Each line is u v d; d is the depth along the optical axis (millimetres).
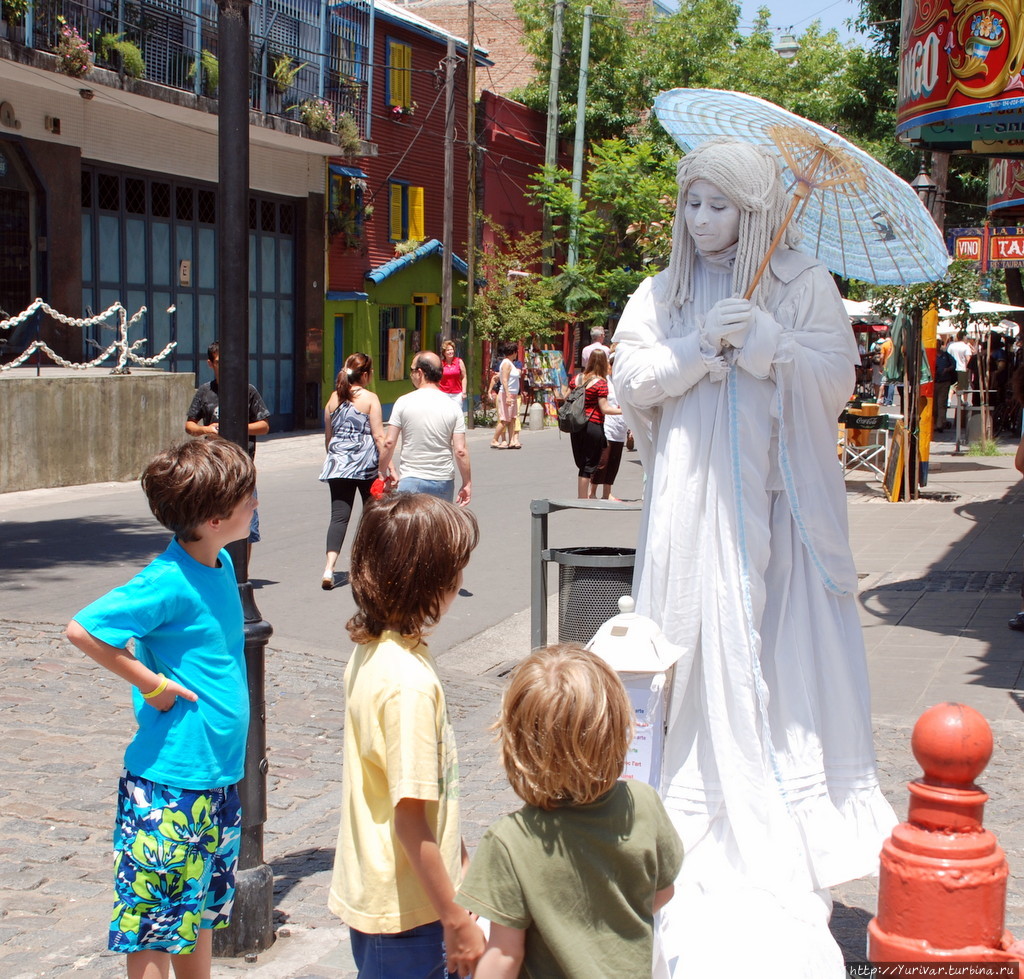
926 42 8883
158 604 3105
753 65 39781
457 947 2615
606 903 2420
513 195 36688
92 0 19734
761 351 3697
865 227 4215
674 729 3832
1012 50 8250
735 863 3709
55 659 7590
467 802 5352
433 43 31688
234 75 3959
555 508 6035
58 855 4832
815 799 3748
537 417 28156
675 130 4457
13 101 18609
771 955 3266
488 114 35000
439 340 31984
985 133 9828
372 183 29281
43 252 19516
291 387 26547
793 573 3871
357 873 2736
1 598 9281
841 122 29891
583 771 2355
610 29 38406
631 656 3553
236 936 3998
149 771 3135
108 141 20688
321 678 7445
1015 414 25922
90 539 12000
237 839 3350
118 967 3928
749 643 3711
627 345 4062
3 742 6113
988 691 6945
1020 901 4219
